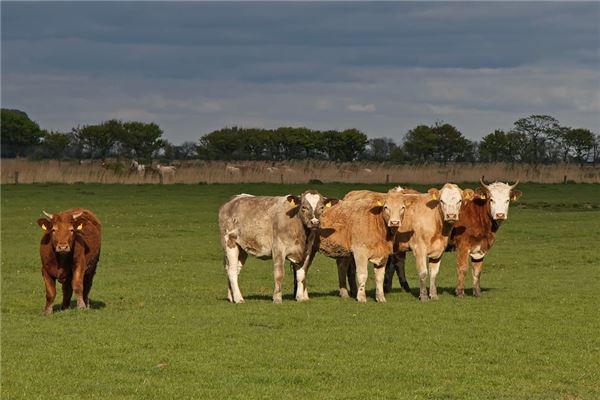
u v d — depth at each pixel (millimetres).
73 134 105812
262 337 14906
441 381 12352
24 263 26453
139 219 39938
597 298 19438
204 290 21578
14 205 45000
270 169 69375
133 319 16625
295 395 11570
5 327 15891
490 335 15258
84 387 11852
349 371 12758
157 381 12156
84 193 53219
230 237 19625
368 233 18703
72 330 15531
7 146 112375
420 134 104375
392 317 16781
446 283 22922
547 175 72812
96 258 19016
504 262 27422
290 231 18703
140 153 106938
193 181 65812
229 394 11570
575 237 34656
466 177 70938
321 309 17719
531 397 11680
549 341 14836
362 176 69000
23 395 11484
